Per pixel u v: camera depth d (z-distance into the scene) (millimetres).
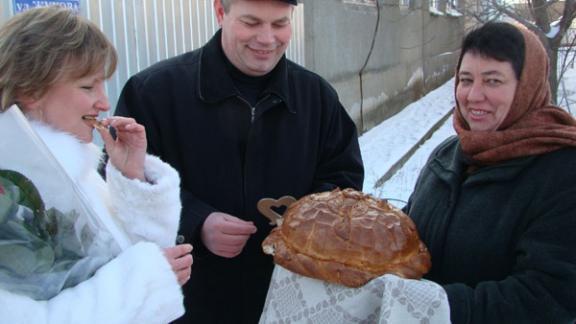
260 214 2312
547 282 1462
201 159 2281
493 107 1655
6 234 1251
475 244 1658
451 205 1761
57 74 1376
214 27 5266
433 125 10711
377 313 1510
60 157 1433
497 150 1641
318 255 1538
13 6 3242
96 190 1611
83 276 1360
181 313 1405
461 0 10102
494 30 1649
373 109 10578
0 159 1325
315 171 2482
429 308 1450
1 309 1202
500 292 1498
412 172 7512
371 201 1689
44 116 1446
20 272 1244
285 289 1613
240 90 2289
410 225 1657
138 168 1697
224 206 2299
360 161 2580
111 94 4047
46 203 1359
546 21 6758
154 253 1416
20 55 1354
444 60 17641
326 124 2477
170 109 2287
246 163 2287
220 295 2357
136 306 1316
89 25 1455
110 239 1496
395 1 11758
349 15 9000
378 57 10727
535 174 1589
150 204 1650
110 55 1488
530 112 1666
